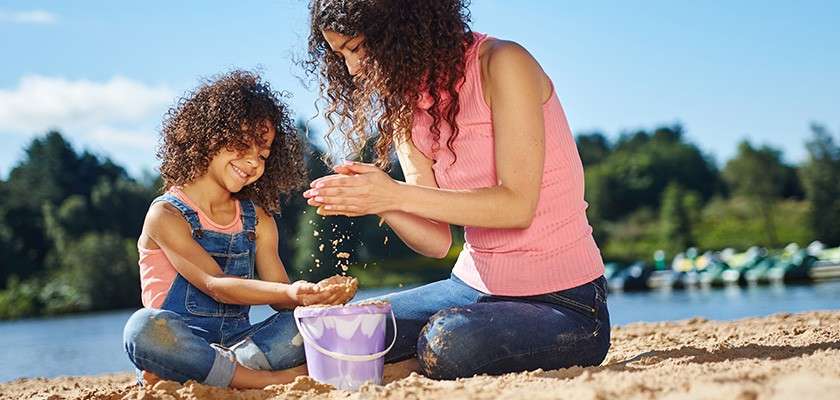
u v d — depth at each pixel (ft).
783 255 100.94
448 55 11.99
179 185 13.94
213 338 13.23
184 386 11.54
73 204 148.15
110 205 151.64
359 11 11.91
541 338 11.75
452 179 12.50
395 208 11.69
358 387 11.68
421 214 11.69
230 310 13.47
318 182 11.72
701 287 90.63
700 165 229.25
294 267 97.04
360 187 11.59
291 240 98.58
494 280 12.35
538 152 11.71
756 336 15.70
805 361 10.37
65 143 171.22
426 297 12.93
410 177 13.09
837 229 181.06
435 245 12.93
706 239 184.85
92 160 172.65
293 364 12.51
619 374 10.19
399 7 11.92
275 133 14.75
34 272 143.74
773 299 59.93
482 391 9.78
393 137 13.20
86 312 121.19
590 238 12.50
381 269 129.29
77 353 42.55
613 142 264.11
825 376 9.12
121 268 125.59
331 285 12.28
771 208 197.57
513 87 11.74
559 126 12.24
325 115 13.42
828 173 183.11
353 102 13.24
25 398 13.76
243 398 11.30
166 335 11.74
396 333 12.46
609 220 213.25
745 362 10.90
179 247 13.34
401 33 11.91
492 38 12.36
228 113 13.71
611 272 101.19
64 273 131.75
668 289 91.25
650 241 190.19
